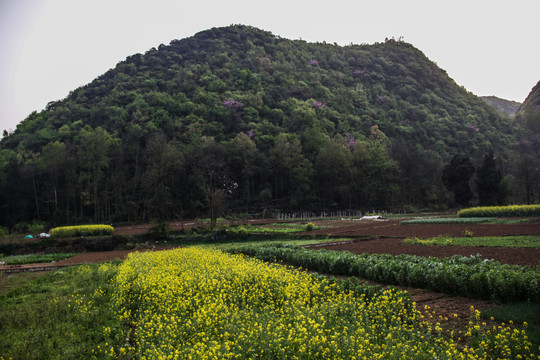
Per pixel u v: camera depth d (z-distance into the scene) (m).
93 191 62.53
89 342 8.99
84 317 10.76
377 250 21.36
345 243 27.09
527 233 24.88
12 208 59.47
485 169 59.69
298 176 70.50
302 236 34.12
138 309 10.60
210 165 65.75
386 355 6.20
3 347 8.72
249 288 10.74
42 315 11.06
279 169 72.31
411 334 7.17
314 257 17.73
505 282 10.09
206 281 11.45
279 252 20.45
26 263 27.64
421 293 11.95
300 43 136.50
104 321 10.42
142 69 100.94
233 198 69.75
